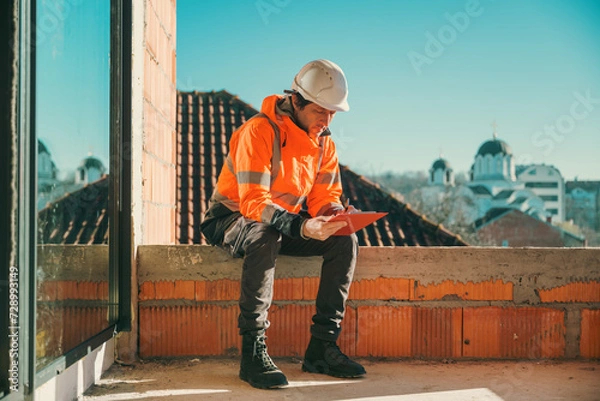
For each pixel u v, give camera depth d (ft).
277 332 9.16
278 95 8.28
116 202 8.50
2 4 5.36
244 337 7.73
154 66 10.52
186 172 29.55
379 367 8.70
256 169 7.63
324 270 8.16
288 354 9.16
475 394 7.43
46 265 6.27
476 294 9.27
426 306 9.26
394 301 9.23
